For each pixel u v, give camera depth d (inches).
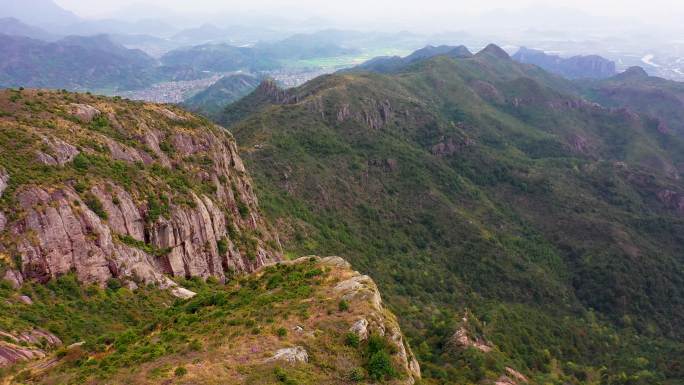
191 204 2829.7
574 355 4446.4
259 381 1216.8
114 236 2266.2
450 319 3836.1
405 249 6102.4
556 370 3914.9
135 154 2874.0
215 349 1369.3
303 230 5152.6
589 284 6338.6
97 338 1697.8
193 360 1300.4
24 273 1883.6
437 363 3152.1
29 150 2273.6
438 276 5644.7
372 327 1535.4
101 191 2335.1
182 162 3277.6
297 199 5974.4
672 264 6811.0
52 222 2022.6
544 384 3366.1
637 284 6269.7
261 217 4074.8
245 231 3457.2
